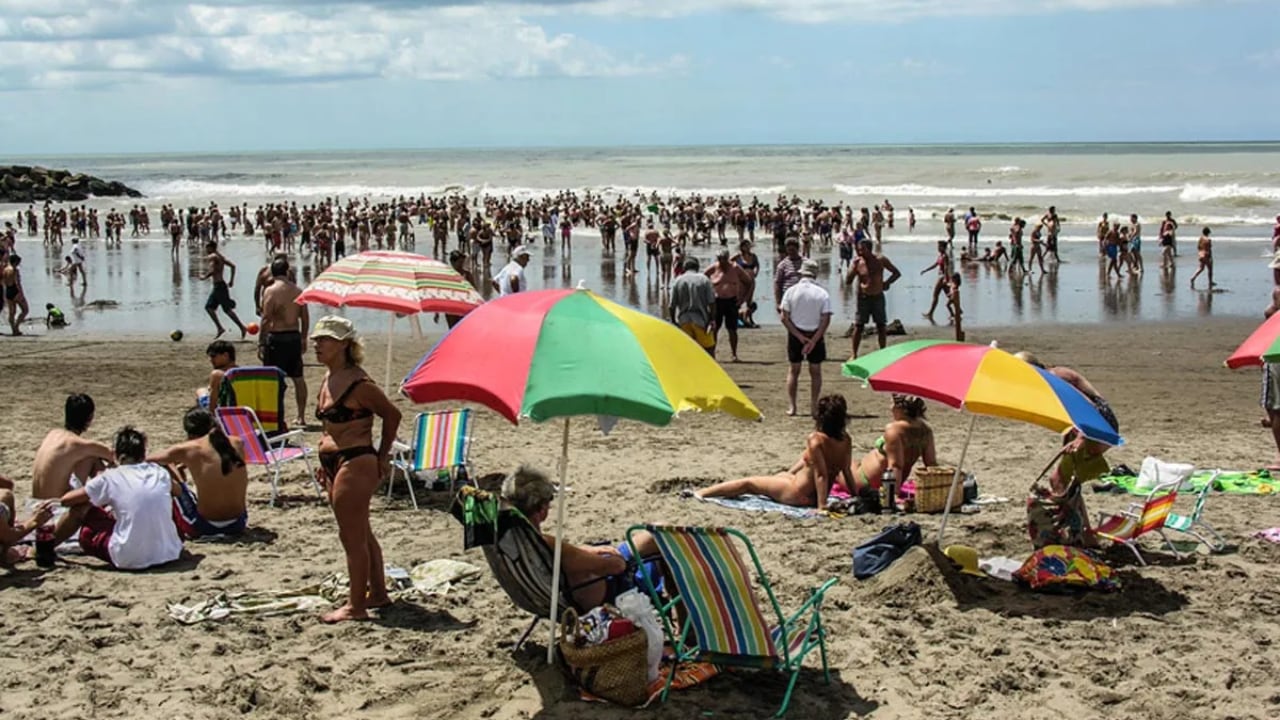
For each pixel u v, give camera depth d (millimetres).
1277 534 8117
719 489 9359
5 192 90375
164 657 5906
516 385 4996
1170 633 6316
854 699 5488
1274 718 5262
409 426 12641
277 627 6332
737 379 16266
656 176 110312
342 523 6340
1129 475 10156
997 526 8453
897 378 6797
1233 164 110812
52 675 5668
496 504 5547
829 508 8961
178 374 16859
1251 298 26641
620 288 31562
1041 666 5840
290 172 156250
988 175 91375
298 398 12562
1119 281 30891
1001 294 28688
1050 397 6480
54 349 20016
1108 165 112562
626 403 4871
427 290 10086
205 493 8180
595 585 5805
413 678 5648
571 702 5391
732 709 5355
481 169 144000
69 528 7676
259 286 19578
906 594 6875
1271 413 10391
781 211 47812
